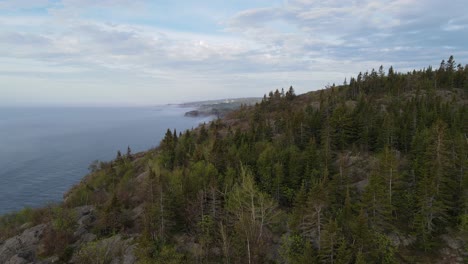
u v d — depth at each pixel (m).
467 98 130.00
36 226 77.44
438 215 55.31
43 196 129.12
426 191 52.00
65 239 64.62
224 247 50.06
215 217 58.25
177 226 62.47
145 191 74.38
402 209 57.31
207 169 73.31
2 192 133.25
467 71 146.25
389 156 58.16
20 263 60.75
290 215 58.56
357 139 88.38
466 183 54.41
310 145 77.69
